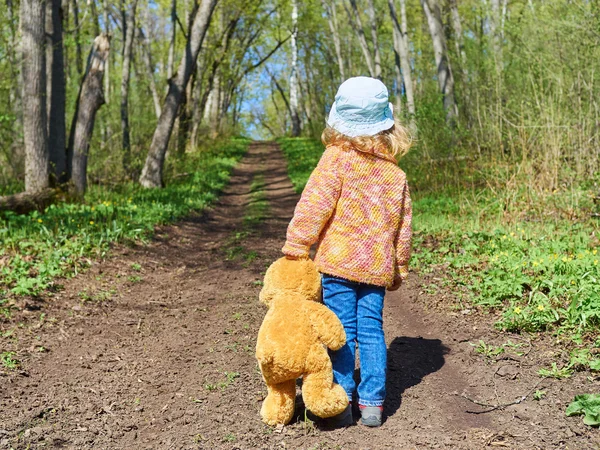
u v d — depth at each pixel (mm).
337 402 3047
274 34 32500
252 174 23766
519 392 3512
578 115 9758
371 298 3225
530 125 9625
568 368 3688
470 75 13930
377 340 3213
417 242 8008
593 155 9695
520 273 5480
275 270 3146
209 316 5434
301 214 3125
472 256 6750
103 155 15336
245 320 5184
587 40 10047
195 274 7488
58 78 12164
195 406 3510
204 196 14922
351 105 3141
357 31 22438
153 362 4301
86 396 3703
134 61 23375
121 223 9367
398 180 3246
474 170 11719
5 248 7430
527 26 11445
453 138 13219
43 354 4406
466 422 3217
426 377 3879
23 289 5633
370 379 3195
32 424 3291
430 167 12953
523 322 4473
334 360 3240
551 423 3105
